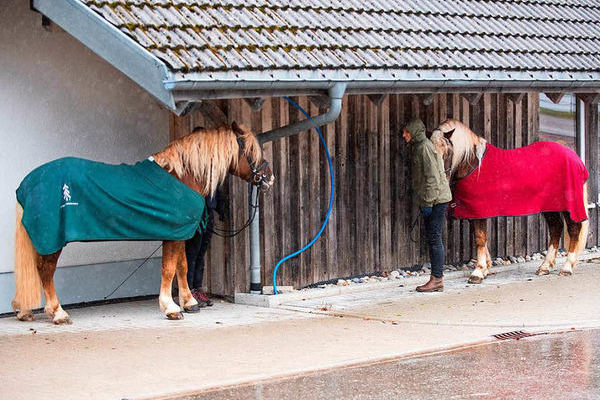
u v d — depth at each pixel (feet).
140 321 33.35
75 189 30.91
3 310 34.47
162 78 28.81
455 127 39.06
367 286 39.58
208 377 25.26
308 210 39.01
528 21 43.50
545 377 25.20
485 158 39.78
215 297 38.40
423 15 40.06
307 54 33.06
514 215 40.27
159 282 38.55
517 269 44.45
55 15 31.99
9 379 25.02
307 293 37.70
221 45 31.32
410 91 35.83
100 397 23.27
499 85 38.04
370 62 34.24
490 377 25.29
